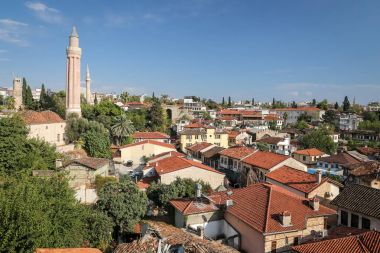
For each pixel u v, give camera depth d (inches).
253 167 2244.1
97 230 1189.7
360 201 1379.2
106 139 2918.3
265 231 1104.2
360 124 6072.8
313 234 1181.7
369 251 871.1
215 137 4013.3
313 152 3329.2
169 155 2721.5
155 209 1673.2
